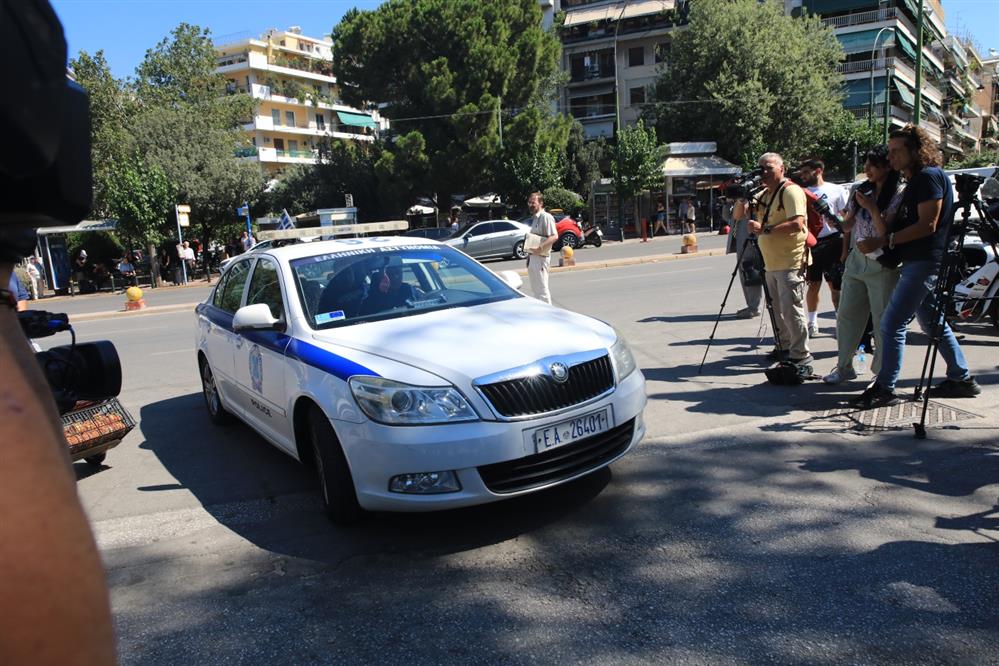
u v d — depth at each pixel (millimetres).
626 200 37281
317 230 8812
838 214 7352
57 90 667
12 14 607
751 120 36812
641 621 2746
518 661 2549
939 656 2434
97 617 669
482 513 3842
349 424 3451
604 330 4152
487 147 31875
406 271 4816
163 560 3561
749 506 3713
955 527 3338
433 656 2613
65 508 662
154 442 5703
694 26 38500
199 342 6012
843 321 5645
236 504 4270
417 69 32594
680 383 6242
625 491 4016
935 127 56156
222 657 2697
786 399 5539
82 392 2023
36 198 695
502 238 25266
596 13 50094
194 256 32562
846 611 2725
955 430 4566
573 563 3246
